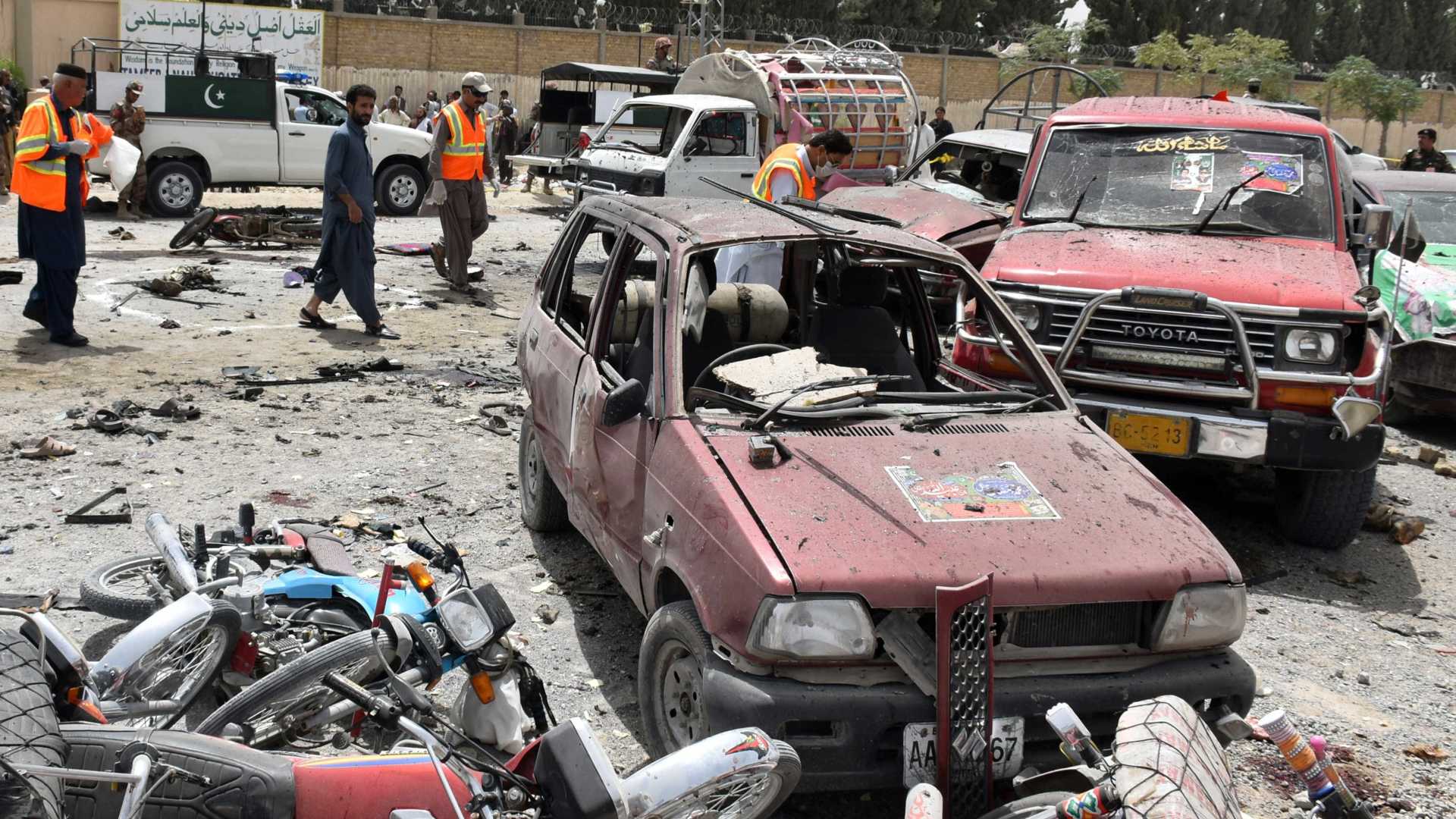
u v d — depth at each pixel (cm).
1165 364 596
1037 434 423
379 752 340
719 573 348
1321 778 272
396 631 327
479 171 1212
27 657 235
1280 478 647
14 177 865
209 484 630
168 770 242
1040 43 4134
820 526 349
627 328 499
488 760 287
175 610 323
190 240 1369
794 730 335
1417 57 6372
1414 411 922
